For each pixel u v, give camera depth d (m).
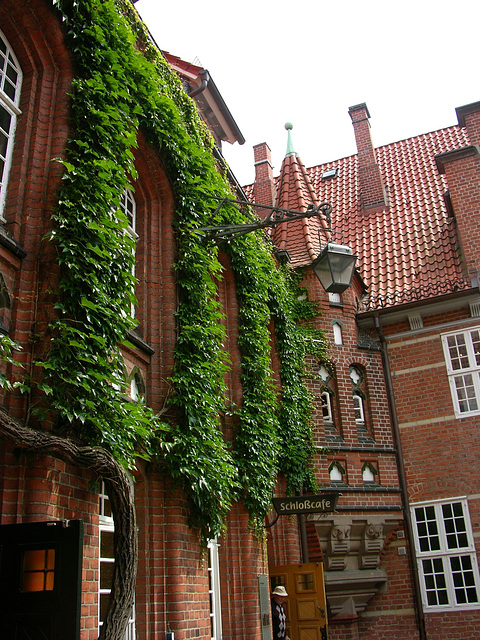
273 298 14.59
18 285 6.48
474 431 15.52
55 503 6.11
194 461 8.74
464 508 15.06
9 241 6.33
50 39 7.63
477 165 17.53
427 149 22.64
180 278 9.98
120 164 8.03
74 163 7.35
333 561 14.59
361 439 15.98
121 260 7.44
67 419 6.30
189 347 9.57
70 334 6.53
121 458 6.82
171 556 8.45
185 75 14.23
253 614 10.50
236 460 11.12
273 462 12.18
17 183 6.93
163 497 8.70
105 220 7.20
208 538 9.33
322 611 12.89
